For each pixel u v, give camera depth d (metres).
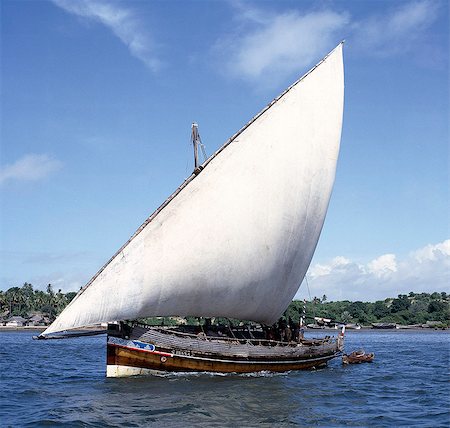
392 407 23.77
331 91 36.44
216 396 24.98
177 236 29.84
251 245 32.31
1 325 164.25
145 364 29.59
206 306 32.19
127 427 19.61
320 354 37.25
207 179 30.56
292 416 21.61
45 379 31.11
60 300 190.75
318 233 37.50
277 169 33.09
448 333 157.25
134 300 29.27
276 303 35.69
